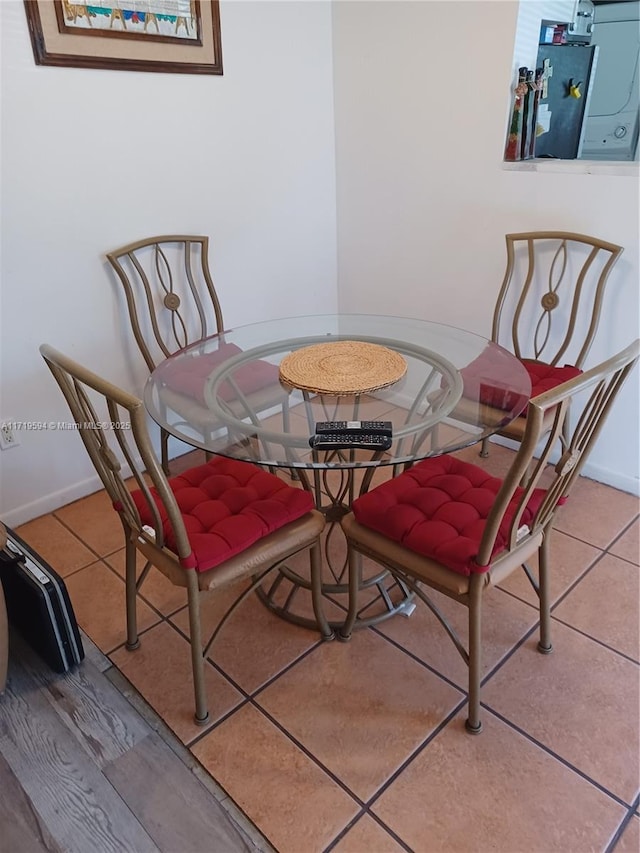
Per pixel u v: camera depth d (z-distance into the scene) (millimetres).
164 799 1399
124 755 1496
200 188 2428
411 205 2682
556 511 1526
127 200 2238
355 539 1570
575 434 1304
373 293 2996
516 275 2447
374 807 1369
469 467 1687
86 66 1992
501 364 1832
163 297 2449
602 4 2445
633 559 2068
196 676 1514
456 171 2482
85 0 1931
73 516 2361
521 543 1475
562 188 2215
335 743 1507
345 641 1784
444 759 1465
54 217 2082
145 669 1722
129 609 1725
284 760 1471
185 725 1561
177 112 2266
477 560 1337
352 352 1893
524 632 1801
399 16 2410
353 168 2822
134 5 2033
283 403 1646
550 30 2318
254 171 2578
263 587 1997
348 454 1491
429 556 1432
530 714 1565
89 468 2465
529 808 1360
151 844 1316
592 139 2656
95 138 2094
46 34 1890
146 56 2117
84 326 2268
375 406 1613
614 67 2506
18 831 1352
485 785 1407
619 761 1452
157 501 1574
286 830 1331
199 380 1798
